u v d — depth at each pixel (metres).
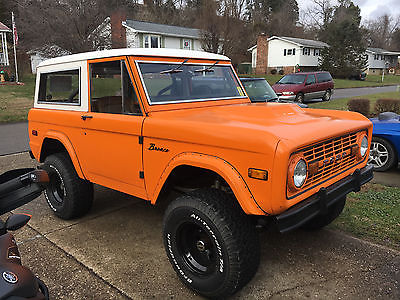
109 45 23.42
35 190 2.45
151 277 3.22
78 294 3.00
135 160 3.28
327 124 2.94
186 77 3.62
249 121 2.80
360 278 3.14
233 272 2.61
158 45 34.53
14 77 26.09
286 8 66.25
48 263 3.46
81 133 3.82
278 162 2.33
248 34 48.69
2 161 7.41
